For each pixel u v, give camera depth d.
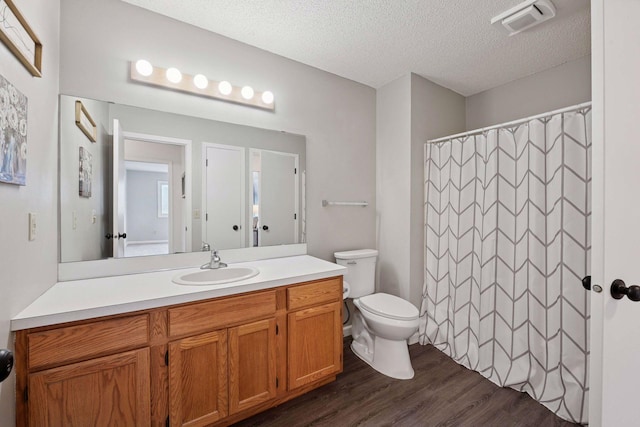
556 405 1.62
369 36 1.98
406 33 1.94
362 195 2.72
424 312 2.51
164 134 1.80
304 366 1.67
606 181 0.98
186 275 1.63
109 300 1.19
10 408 0.97
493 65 2.34
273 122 2.20
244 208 2.08
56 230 1.43
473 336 2.13
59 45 1.48
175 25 1.81
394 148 2.63
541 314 1.76
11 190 0.95
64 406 1.07
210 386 1.37
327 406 1.67
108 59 1.62
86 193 1.56
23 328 0.99
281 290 1.60
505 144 1.97
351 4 1.67
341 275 1.83
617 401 0.96
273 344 1.56
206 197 1.94
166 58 1.79
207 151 1.94
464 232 2.22
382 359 2.04
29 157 1.09
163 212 1.79
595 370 1.00
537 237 1.78
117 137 1.66
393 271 2.63
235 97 2.02
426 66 2.37
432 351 2.34
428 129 2.59
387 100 2.70
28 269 1.10
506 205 1.96
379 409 1.65
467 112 2.91
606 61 0.97
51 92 1.34
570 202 1.65
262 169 2.16
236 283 1.46
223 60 1.98
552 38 1.97
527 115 2.50
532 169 1.81
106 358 1.14
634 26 0.91
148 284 1.45
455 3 1.66
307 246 2.38
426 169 2.53
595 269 1.00
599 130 0.99
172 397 1.27
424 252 2.56
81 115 1.54
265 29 1.91
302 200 2.34
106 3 1.62
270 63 2.18
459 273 2.25
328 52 2.18
